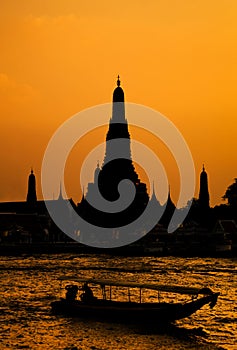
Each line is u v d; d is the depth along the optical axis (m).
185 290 75.81
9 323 76.31
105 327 73.94
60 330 72.56
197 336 70.06
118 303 78.06
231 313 82.00
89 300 80.25
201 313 81.62
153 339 68.69
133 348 65.38
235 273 140.12
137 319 74.88
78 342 67.62
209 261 184.38
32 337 69.69
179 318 74.19
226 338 69.50
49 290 105.31
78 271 142.75
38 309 85.00
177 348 65.62
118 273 138.25
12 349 65.06
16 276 129.50
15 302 91.50
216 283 117.69
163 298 93.38
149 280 122.12
